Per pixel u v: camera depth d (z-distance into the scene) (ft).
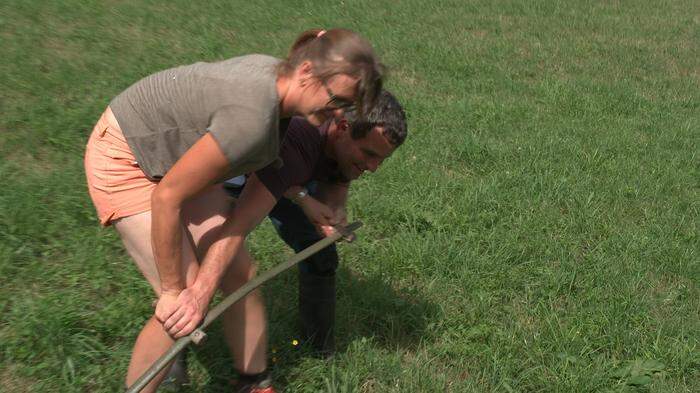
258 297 9.85
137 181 8.84
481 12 42.06
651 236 17.24
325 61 7.75
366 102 7.93
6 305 12.41
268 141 8.04
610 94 28.84
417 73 29.48
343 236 10.14
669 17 45.91
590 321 13.56
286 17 35.47
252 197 9.10
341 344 12.39
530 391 12.06
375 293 13.58
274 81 7.91
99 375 11.12
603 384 12.10
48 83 22.57
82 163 17.62
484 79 29.55
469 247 15.69
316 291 11.55
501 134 23.22
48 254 13.89
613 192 19.62
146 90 8.66
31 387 10.82
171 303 8.54
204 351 11.59
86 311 12.39
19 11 30.78
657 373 12.50
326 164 10.32
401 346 12.69
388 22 37.37
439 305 13.56
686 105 29.25
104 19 31.40
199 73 8.34
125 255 14.19
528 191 19.04
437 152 21.02
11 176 16.53
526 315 13.91
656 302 14.71
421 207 17.28
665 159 22.57
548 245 16.26
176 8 34.91
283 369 11.56
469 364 12.41
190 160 7.91
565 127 24.48
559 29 40.42
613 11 45.93
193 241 9.32
